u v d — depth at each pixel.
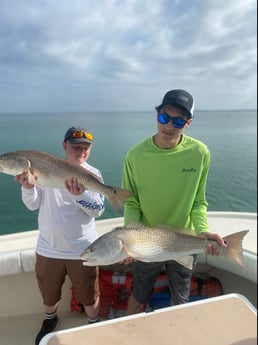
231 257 2.11
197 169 2.30
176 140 2.26
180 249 2.06
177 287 2.46
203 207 2.45
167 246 2.03
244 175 17.84
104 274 2.95
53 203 2.36
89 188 2.30
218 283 2.93
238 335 1.55
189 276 2.47
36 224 9.25
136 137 32.44
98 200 2.39
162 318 1.68
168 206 2.37
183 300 2.45
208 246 2.15
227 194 14.80
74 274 2.45
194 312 1.72
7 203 10.00
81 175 2.27
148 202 2.38
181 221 2.39
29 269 2.76
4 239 3.15
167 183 2.31
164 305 2.84
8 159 2.17
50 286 2.51
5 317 2.93
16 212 9.70
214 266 2.87
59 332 1.59
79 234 2.40
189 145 2.31
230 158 22.88
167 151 2.26
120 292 2.93
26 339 2.70
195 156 2.29
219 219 3.68
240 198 14.19
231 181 16.78
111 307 2.91
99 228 3.51
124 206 2.48
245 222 3.58
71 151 2.51
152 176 2.31
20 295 2.93
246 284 3.01
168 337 1.55
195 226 2.37
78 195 2.26
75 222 2.38
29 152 2.23
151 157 2.29
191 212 2.43
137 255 1.93
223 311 1.72
